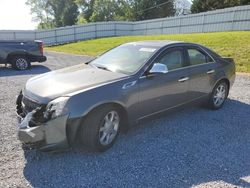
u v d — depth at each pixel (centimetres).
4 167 347
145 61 446
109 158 377
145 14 6225
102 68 464
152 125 496
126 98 402
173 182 325
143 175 338
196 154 395
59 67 1298
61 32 3681
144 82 427
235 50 1442
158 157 383
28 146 352
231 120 536
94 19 6294
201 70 534
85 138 374
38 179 325
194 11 4366
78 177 331
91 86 379
